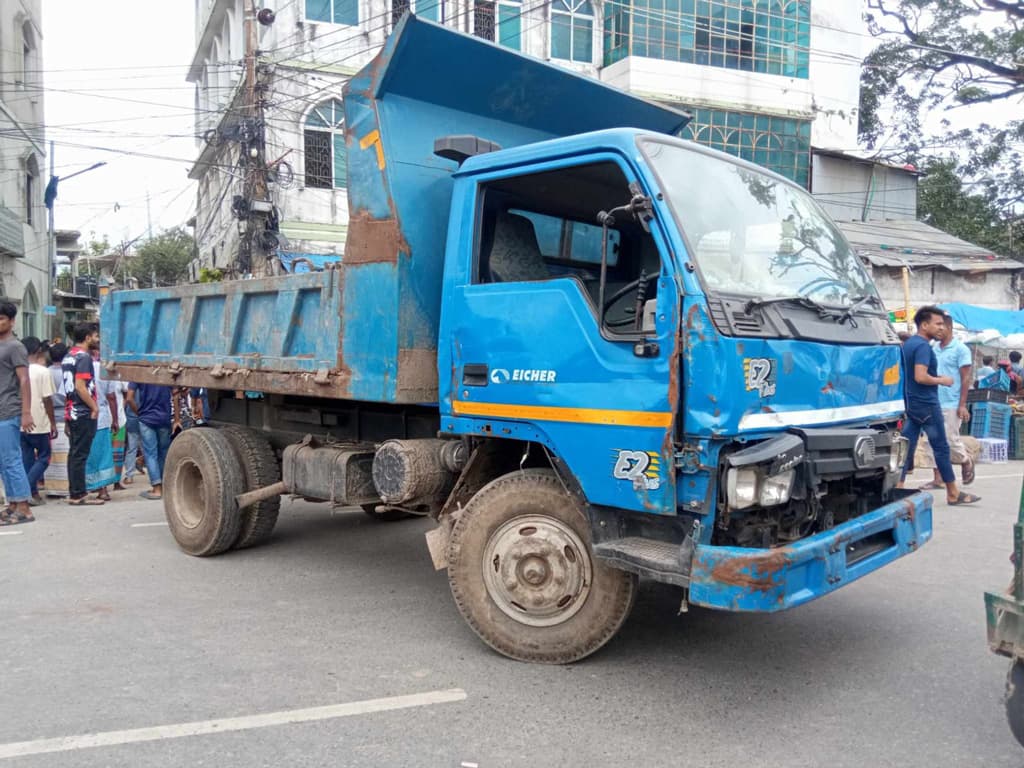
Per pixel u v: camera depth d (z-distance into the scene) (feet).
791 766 10.66
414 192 15.42
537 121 17.92
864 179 76.18
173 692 12.95
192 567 20.56
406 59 15.05
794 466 11.88
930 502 14.64
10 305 25.89
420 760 10.84
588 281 15.83
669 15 66.59
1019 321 56.24
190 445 21.48
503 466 15.44
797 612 16.89
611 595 13.28
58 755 10.94
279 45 65.05
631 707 12.42
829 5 74.23
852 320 14.16
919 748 11.16
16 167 72.49
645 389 12.08
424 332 15.40
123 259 127.24
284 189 64.90
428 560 21.30
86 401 28.58
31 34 78.33
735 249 13.21
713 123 68.08
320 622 16.37
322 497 18.21
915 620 16.38
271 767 10.66
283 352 17.99
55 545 22.91
